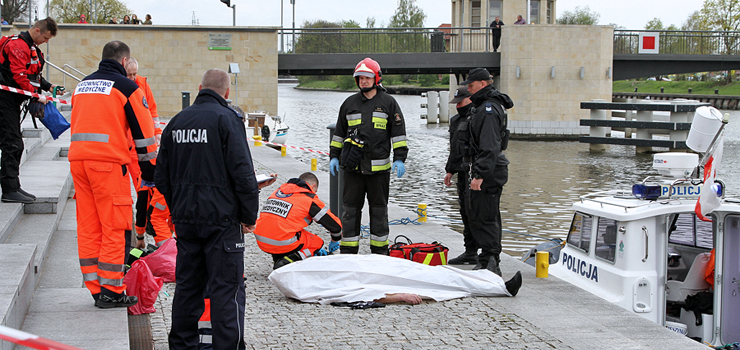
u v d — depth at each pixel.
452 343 5.07
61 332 4.40
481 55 37.84
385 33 37.53
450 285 6.33
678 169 6.89
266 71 35.53
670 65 39.00
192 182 4.12
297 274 6.18
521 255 10.70
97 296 4.98
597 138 29.19
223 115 4.14
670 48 38.69
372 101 7.39
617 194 7.68
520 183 19.31
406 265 6.40
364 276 6.20
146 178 5.04
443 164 23.67
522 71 37.41
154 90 34.81
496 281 6.47
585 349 5.01
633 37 38.62
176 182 4.20
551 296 6.46
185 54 34.88
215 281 4.16
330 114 53.62
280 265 6.76
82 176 4.89
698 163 6.89
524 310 5.98
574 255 7.50
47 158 11.17
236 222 4.21
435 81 112.56
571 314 5.88
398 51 37.81
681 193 6.84
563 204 15.66
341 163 7.41
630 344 5.13
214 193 4.12
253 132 27.17
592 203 7.21
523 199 16.38
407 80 119.75
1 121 7.04
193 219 4.12
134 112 4.90
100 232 5.00
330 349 4.90
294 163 18.47
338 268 6.21
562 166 23.72
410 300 6.08
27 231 6.70
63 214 8.59
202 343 4.38
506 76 37.59
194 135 4.11
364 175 7.46
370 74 7.25
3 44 6.80
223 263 4.16
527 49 37.22
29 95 6.99
